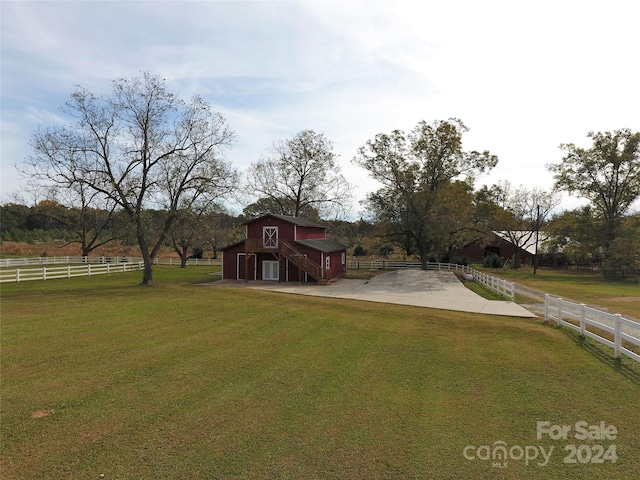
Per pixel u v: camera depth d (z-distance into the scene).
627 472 5.55
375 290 26.92
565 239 51.22
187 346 11.44
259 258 34.12
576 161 48.06
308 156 49.81
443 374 9.48
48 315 15.15
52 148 23.55
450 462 5.75
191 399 7.78
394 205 43.94
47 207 47.44
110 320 14.55
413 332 13.70
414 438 6.41
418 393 8.30
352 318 15.99
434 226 41.03
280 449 6.01
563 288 30.09
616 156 45.06
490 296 24.05
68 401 7.55
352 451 5.99
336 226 55.41
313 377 9.12
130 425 6.67
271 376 9.13
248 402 7.69
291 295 22.61
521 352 11.34
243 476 5.32
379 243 48.25
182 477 5.28
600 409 7.57
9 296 20.33
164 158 26.67
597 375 9.41
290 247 32.28
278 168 50.28
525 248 57.25
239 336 12.71
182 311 16.66
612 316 11.08
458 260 52.94
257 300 20.05
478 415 7.29
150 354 10.58
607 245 45.03
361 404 7.69
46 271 31.25
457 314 17.17
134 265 40.34
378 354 11.03
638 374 9.48
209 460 5.68
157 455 5.79
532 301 21.69
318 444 6.17
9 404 7.35
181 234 44.94
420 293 25.22
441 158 44.72
